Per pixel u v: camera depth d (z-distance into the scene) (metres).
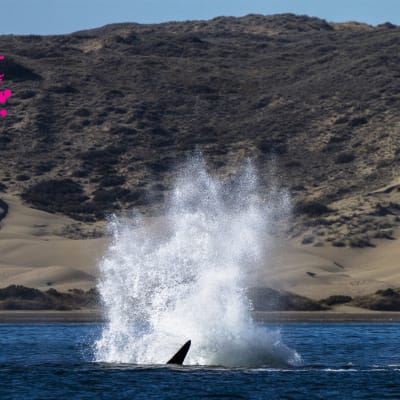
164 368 164.12
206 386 146.38
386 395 140.00
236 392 141.75
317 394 140.62
